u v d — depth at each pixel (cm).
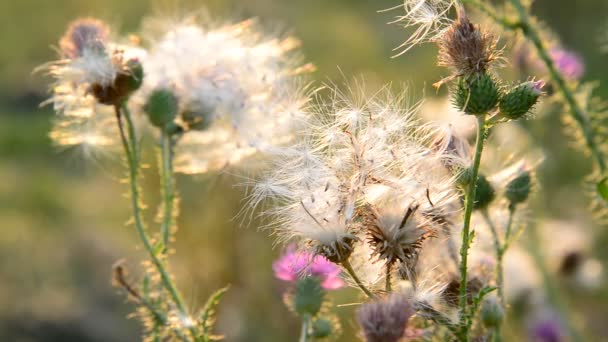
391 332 69
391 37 256
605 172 79
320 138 71
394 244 69
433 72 171
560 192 138
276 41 83
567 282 113
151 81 79
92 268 188
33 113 294
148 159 137
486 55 69
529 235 101
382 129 70
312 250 69
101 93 76
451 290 71
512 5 79
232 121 79
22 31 321
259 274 131
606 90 191
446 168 71
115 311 178
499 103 69
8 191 227
